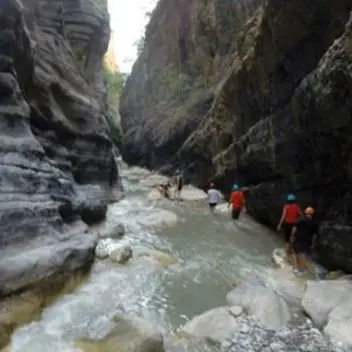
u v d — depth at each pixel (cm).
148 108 3678
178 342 498
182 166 2359
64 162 1108
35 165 746
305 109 809
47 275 584
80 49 2195
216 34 2498
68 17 2108
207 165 1972
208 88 2544
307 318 571
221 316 552
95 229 975
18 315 498
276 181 1134
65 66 1309
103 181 1516
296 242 800
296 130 903
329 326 521
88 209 985
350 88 614
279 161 1054
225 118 1619
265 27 993
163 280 718
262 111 1195
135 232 1082
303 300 602
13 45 784
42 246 636
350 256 707
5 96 743
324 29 822
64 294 612
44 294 568
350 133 683
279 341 500
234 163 1493
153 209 1444
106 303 600
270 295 616
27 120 801
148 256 827
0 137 684
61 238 706
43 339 472
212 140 1811
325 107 702
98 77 2425
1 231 571
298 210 893
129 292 650
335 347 484
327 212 835
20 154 713
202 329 523
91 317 546
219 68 2428
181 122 2569
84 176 1310
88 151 1340
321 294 603
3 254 557
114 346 449
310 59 890
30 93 962
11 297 518
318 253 816
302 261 789
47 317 532
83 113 1318
